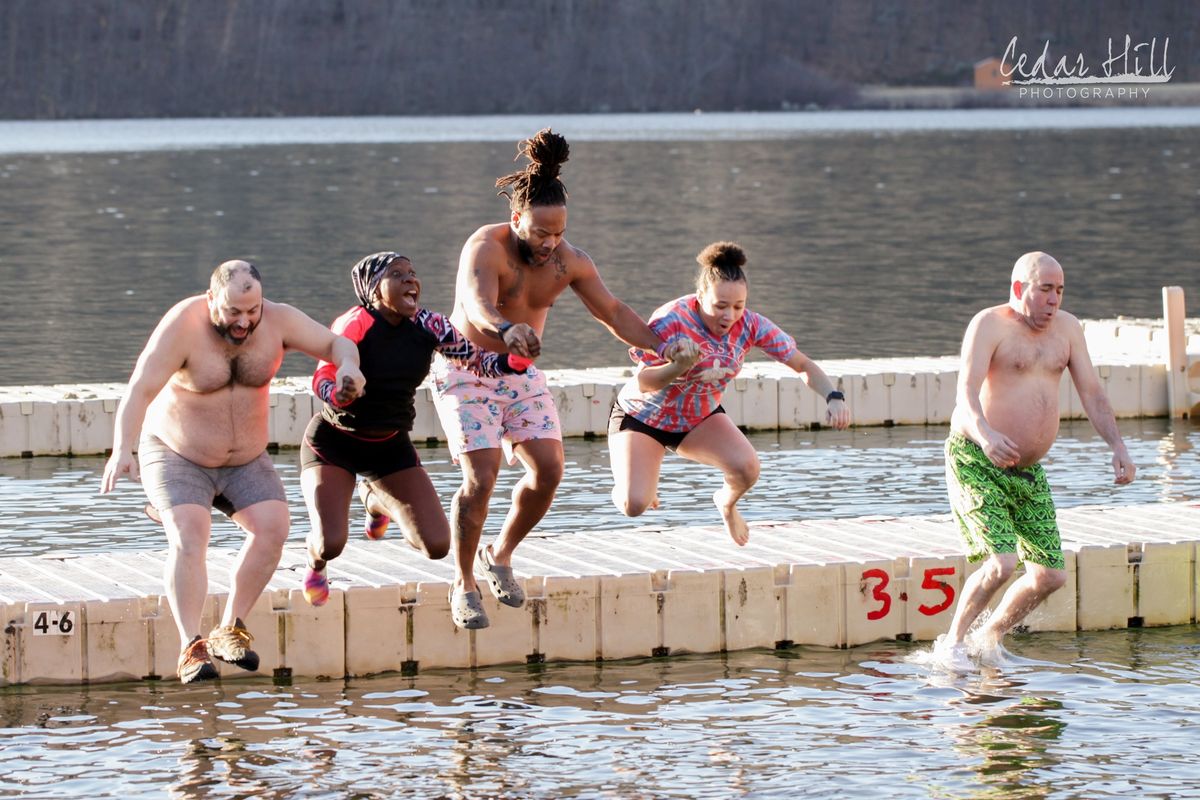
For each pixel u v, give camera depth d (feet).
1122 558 62.75
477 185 349.41
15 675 54.39
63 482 88.07
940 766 47.44
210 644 49.75
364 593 56.70
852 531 67.72
